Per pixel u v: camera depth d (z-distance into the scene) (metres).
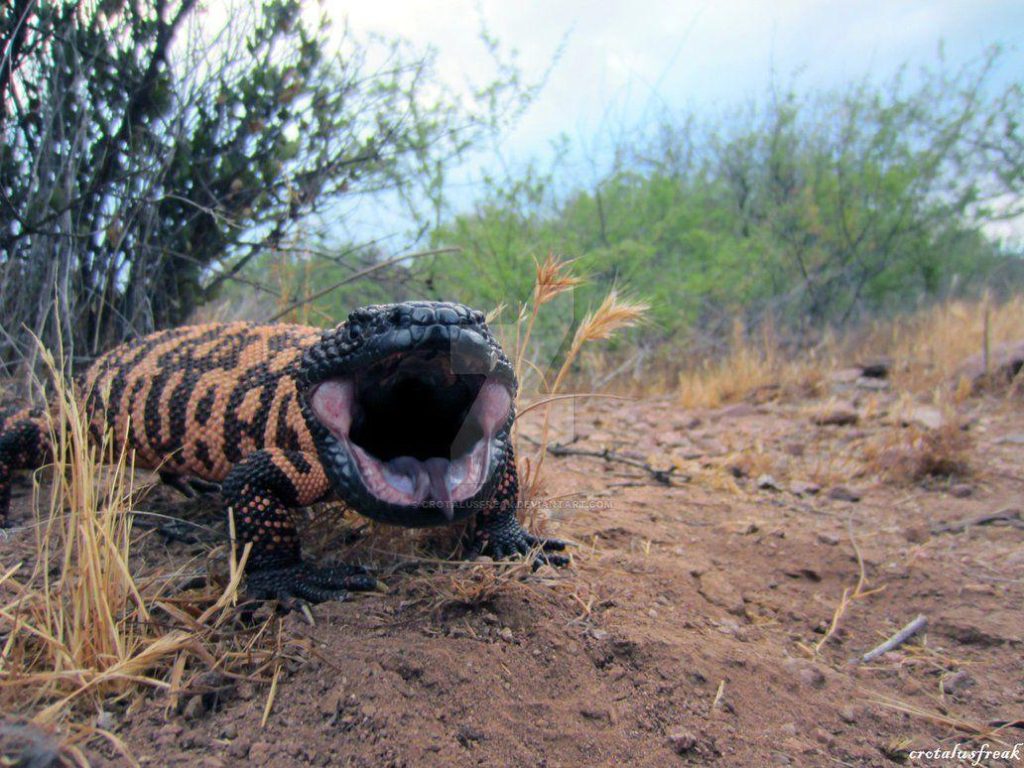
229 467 0.25
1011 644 0.22
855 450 0.42
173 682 0.17
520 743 0.16
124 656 0.17
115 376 0.27
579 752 0.16
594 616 0.21
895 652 0.22
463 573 0.23
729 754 0.16
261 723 0.16
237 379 0.25
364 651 0.18
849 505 0.34
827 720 0.18
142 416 0.25
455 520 0.19
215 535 0.25
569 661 0.19
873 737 0.18
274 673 0.17
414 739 0.15
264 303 0.49
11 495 0.28
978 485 0.36
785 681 0.19
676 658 0.19
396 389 0.19
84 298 0.36
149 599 0.20
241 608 0.20
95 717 0.16
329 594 0.21
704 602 0.24
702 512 0.32
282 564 0.21
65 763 0.14
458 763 0.15
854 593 0.25
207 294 0.40
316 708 0.16
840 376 0.60
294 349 0.25
